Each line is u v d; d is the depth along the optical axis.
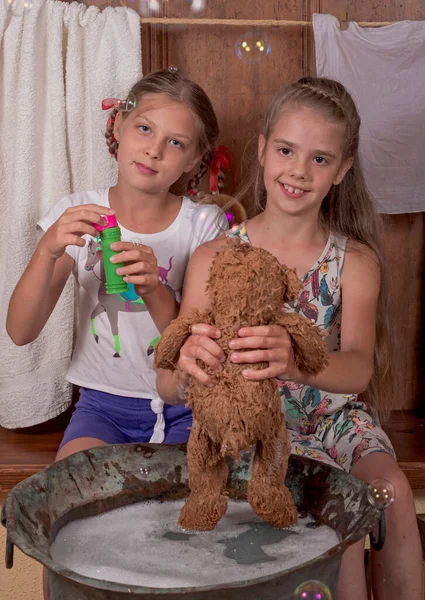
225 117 1.79
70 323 1.69
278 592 0.78
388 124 1.71
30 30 1.58
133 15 1.63
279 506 0.97
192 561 0.90
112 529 1.00
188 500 1.00
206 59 1.76
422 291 1.87
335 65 1.69
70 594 0.80
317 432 1.41
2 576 1.49
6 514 0.89
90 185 1.70
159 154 1.42
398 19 1.77
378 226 1.55
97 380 1.48
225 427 0.88
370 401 1.61
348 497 1.00
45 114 1.65
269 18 1.76
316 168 1.35
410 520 1.19
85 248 1.47
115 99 1.56
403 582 1.19
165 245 1.53
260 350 0.90
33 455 1.55
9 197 1.68
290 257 1.42
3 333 1.64
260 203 1.60
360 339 1.38
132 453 1.09
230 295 0.91
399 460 1.54
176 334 0.94
